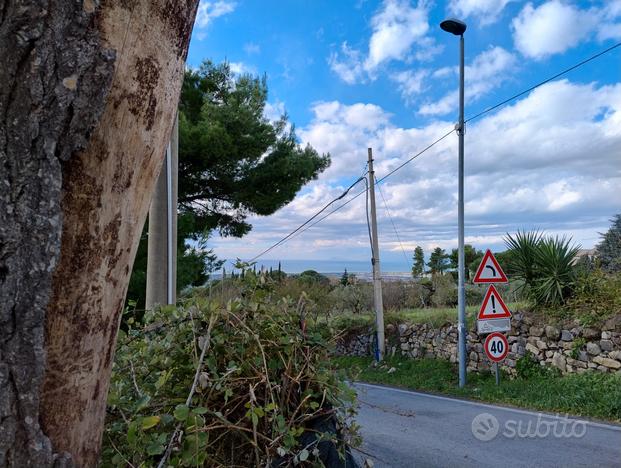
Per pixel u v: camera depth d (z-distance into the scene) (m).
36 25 0.88
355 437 2.08
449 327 11.26
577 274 9.09
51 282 0.94
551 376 8.59
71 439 1.00
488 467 4.67
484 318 8.59
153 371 1.88
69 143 0.93
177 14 1.11
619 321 7.91
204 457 1.52
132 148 1.05
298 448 1.86
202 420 1.55
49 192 0.91
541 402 7.51
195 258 11.24
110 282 1.05
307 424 1.98
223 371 1.89
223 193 14.02
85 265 0.99
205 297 2.11
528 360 9.12
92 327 1.02
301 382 2.03
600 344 8.05
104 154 1.00
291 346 1.99
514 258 9.81
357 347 14.12
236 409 1.84
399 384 10.55
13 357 0.89
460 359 9.47
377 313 13.10
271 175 13.70
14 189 0.89
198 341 1.82
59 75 0.90
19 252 0.89
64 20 0.91
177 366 1.85
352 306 17.03
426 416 7.04
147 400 1.55
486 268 8.60
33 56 0.88
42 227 0.90
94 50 0.93
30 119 0.89
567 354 8.52
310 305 2.34
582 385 7.71
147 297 5.24
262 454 1.77
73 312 0.98
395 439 5.73
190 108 13.59
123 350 2.04
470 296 16.41
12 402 0.89
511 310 9.79
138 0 1.01
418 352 12.12
